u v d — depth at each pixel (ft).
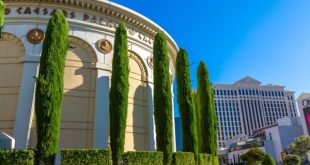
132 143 71.87
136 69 80.12
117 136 55.93
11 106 63.16
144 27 83.97
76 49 71.56
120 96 59.26
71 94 67.72
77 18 73.10
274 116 514.68
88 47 72.74
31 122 61.41
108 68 72.74
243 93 522.06
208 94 81.35
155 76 68.54
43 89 51.19
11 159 43.50
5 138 47.70
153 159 56.24
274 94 531.91
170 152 61.21
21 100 62.08
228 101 514.68
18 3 70.03
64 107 66.03
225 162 344.49
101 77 70.95
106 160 49.06
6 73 65.62
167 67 69.62
